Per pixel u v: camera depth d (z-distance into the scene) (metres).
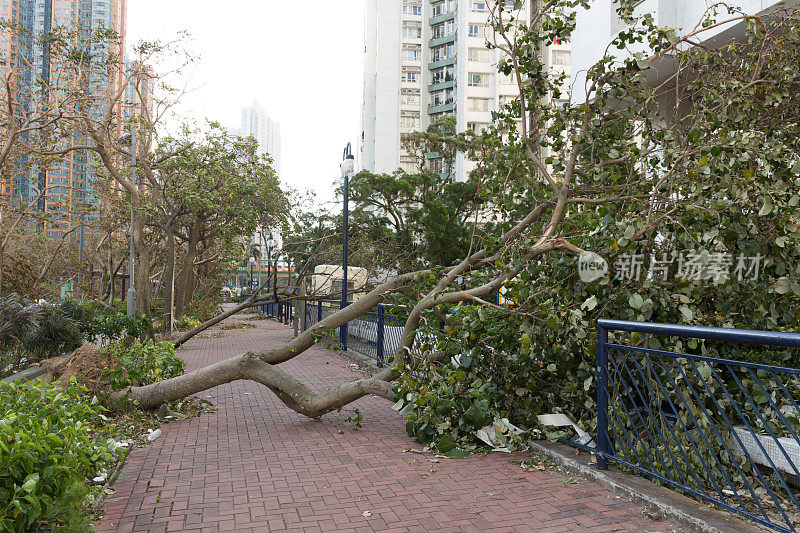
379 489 4.07
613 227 4.88
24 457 2.85
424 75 60.81
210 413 6.92
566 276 5.16
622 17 5.83
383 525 3.41
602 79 5.91
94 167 24.16
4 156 18.19
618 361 4.30
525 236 6.48
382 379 6.62
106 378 6.39
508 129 6.80
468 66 51.88
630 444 3.99
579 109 5.91
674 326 3.41
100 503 3.78
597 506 3.64
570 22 6.05
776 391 4.04
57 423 3.76
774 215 4.47
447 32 59.25
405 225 27.52
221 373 6.48
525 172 6.82
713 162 4.55
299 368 11.28
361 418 6.02
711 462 3.79
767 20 8.08
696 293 4.68
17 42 18.39
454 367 5.38
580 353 5.03
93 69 19.16
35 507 2.80
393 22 61.03
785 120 5.58
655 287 4.65
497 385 5.48
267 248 13.04
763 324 4.55
